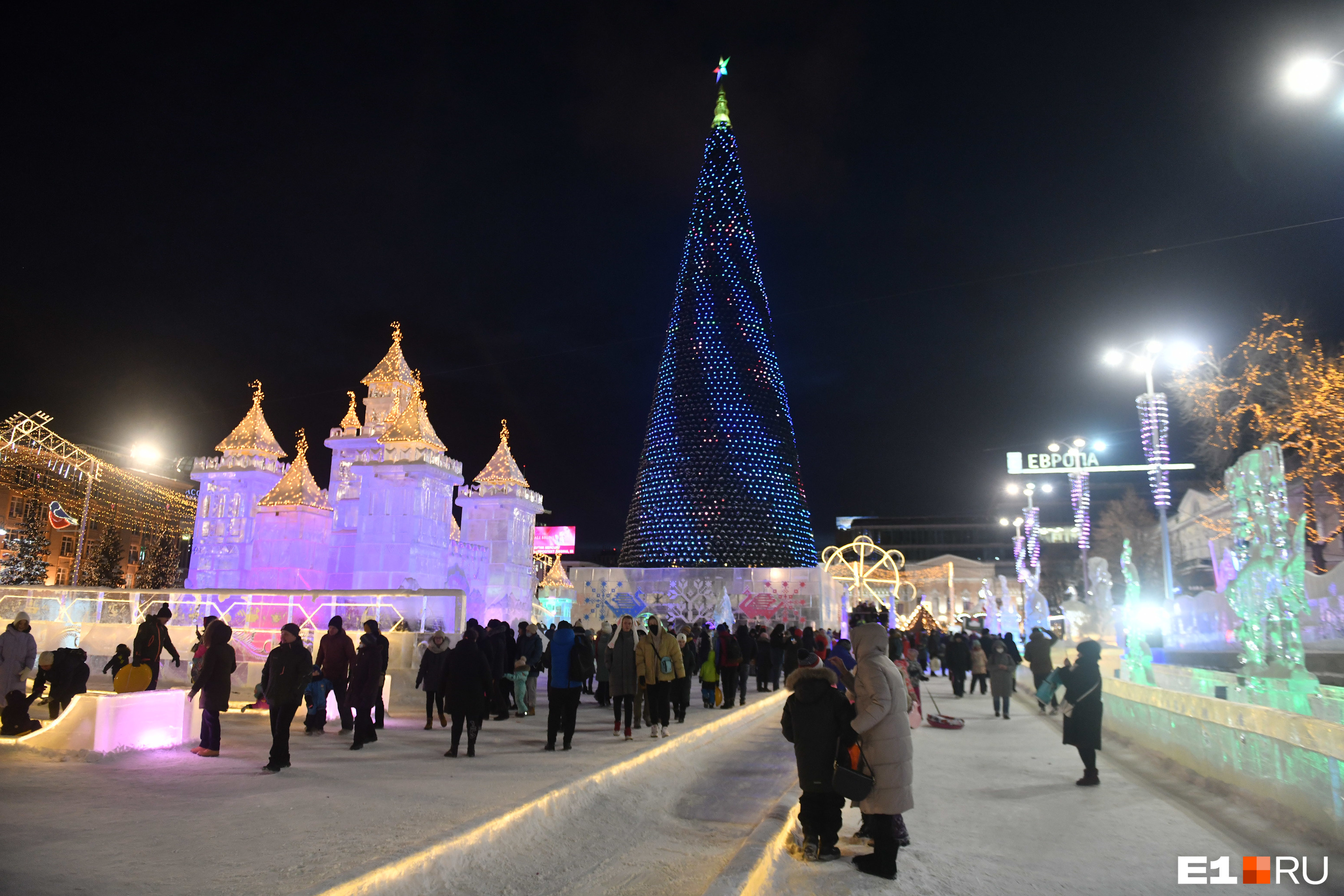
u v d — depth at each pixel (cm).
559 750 1219
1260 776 877
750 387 4609
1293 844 763
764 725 1797
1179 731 1126
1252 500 1245
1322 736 751
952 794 1019
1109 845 778
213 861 611
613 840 814
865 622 738
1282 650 1185
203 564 3728
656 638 1424
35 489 4525
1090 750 1066
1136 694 1339
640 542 4531
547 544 9031
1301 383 3391
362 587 3344
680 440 4541
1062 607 4234
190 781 923
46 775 947
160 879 569
